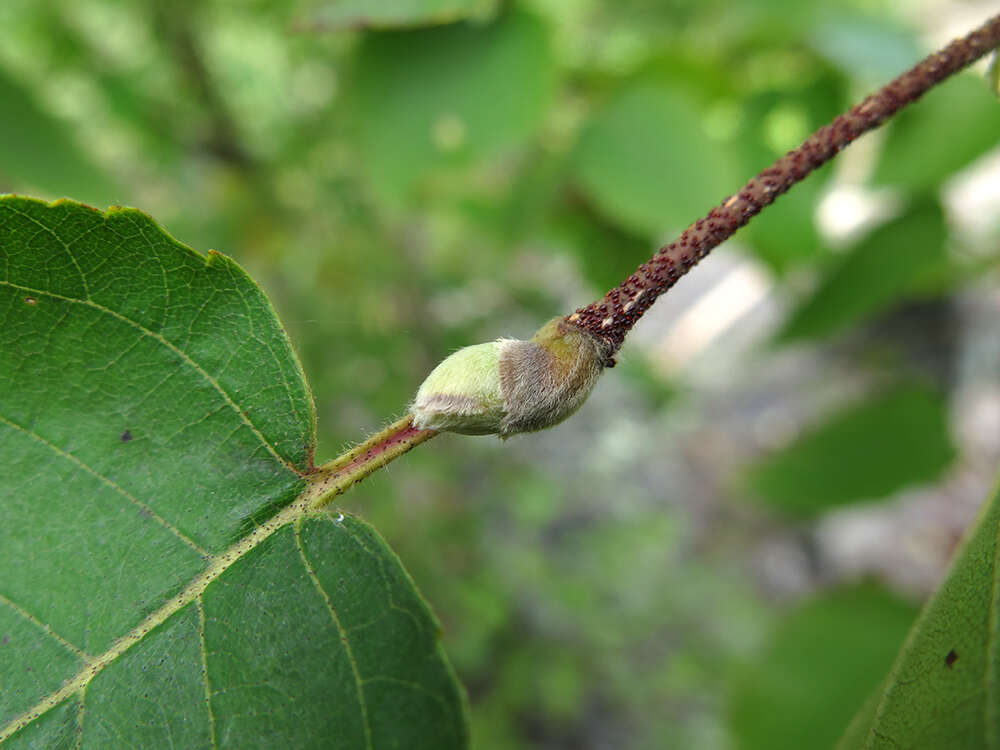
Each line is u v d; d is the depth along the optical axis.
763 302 0.18
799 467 0.07
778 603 0.15
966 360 0.15
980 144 0.07
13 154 0.06
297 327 0.10
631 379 0.11
